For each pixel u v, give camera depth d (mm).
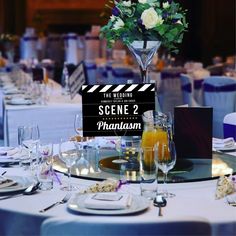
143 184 2162
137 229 1617
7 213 2023
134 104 2650
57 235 1677
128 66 9414
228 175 2459
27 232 1992
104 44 10383
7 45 11586
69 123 4844
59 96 5723
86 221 1642
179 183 2354
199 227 1635
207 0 12945
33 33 10992
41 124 4785
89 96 2664
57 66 9625
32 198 2162
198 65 8719
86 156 2885
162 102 8109
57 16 15398
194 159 2734
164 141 2449
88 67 9859
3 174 2545
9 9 15016
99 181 2416
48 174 2328
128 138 2727
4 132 5086
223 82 6188
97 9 15391
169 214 1939
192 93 7035
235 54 12945
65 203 2080
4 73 9812
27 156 2717
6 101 5195
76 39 9922
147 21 2688
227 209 2004
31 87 6188
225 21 12945
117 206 1929
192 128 2721
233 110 6230
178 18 2756
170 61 9445
